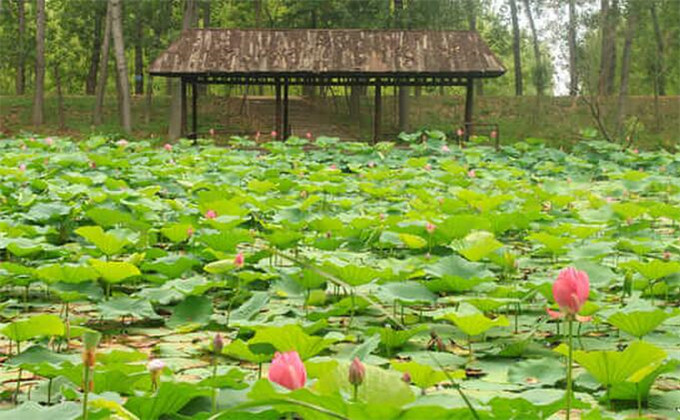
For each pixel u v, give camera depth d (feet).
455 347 14.33
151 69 75.10
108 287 16.90
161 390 8.86
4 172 36.91
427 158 53.62
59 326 11.89
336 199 32.71
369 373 7.27
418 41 79.61
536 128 101.24
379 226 24.44
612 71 114.93
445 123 103.71
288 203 28.78
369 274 15.53
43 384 11.67
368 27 99.55
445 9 100.63
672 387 11.97
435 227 22.39
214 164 48.55
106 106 106.52
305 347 10.96
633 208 26.76
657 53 105.29
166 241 26.37
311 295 16.75
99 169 42.60
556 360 12.75
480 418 6.43
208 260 20.70
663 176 47.88
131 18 103.71
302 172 45.55
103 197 27.99
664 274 17.35
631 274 17.65
